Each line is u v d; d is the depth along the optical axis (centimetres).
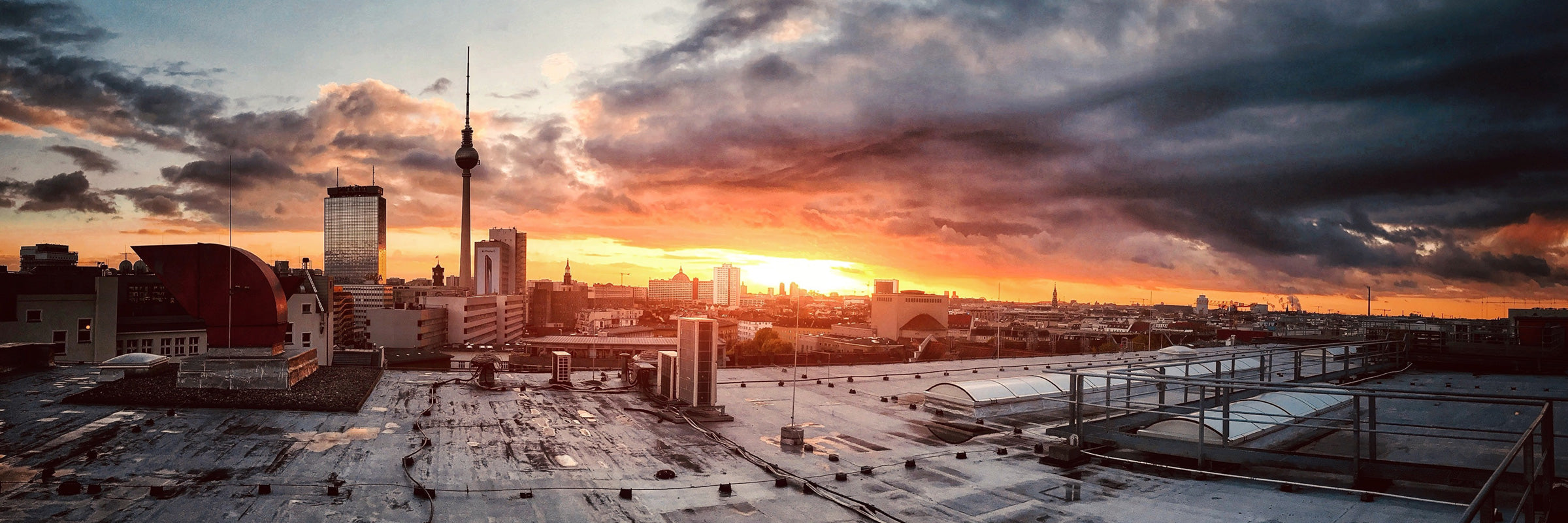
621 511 1617
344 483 1722
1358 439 1719
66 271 7625
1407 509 1605
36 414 2369
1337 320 15312
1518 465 1947
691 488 1823
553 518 1541
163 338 7494
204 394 2714
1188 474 1959
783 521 1587
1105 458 2141
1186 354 4591
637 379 3659
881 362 5628
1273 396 2520
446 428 2442
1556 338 4462
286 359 2948
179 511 1469
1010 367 5112
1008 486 1875
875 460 2175
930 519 1609
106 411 2444
